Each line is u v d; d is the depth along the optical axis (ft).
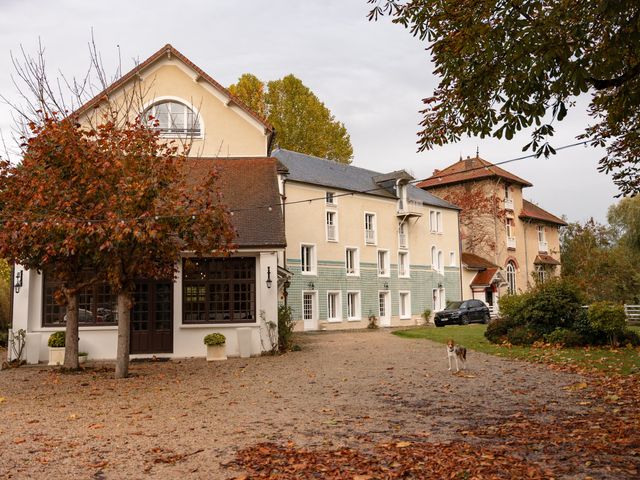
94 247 43.96
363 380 41.86
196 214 44.52
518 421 27.27
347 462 20.94
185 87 76.64
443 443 23.40
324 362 53.52
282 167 83.35
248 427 27.09
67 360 51.90
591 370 42.98
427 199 140.77
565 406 30.58
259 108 135.85
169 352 62.03
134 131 46.73
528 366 47.50
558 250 174.91
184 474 19.99
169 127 76.23
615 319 56.08
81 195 43.86
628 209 127.54
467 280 147.23
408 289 130.00
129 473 20.18
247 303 63.16
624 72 29.96
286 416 29.63
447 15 30.19
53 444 24.27
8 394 39.60
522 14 26.30
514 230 156.35
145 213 40.42
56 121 46.32
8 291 91.04
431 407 31.40
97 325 61.57
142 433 26.20
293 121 136.15
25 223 41.86
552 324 61.98
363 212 119.85
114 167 43.09
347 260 115.75
